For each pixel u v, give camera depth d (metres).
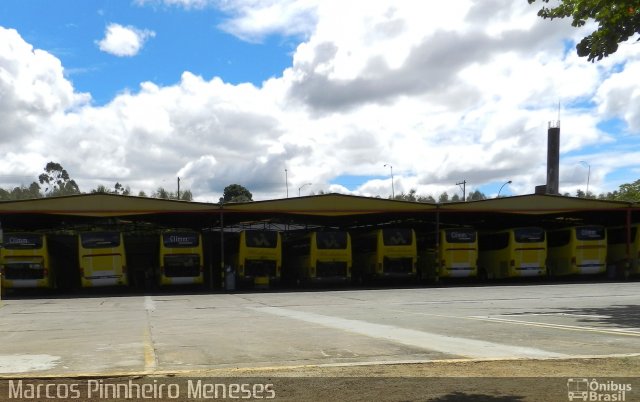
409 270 36.00
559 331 11.84
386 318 15.33
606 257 37.19
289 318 15.86
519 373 7.50
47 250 33.03
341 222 46.94
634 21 8.76
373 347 9.89
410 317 15.55
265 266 35.34
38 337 12.27
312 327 13.21
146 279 40.84
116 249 33.41
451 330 12.26
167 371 7.98
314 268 34.75
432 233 39.34
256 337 11.51
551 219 44.94
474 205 37.38
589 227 36.34
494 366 8.00
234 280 35.66
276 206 35.75
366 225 48.19
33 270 32.47
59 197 33.44
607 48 9.05
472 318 14.93
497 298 23.39
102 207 33.94
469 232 36.88
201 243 34.34
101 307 22.59
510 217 43.59
